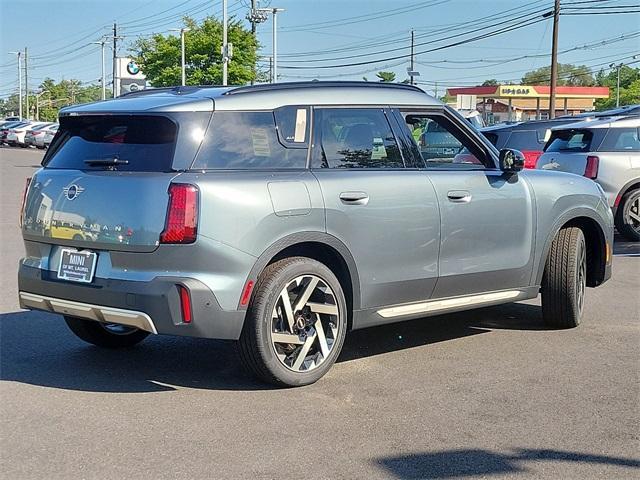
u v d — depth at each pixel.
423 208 6.05
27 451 4.44
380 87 6.21
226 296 5.10
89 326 6.33
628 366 6.13
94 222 5.24
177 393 5.41
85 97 129.25
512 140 16.31
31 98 127.31
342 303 5.68
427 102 6.40
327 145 5.77
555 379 5.80
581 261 7.23
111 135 5.50
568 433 4.79
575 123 13.38
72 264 5.40
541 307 7.63
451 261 6.30
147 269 5.07
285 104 5.66
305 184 5.48
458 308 6.50
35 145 49.81
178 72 48.62
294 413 5.05
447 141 6.47
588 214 7.29
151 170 5.19
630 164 12.50
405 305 6.13
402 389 5.54
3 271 9.77
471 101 37.06
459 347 6.65
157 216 5.03
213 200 5.07
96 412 5.04
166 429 4.77
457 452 4.49
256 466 4.27
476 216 6.40
